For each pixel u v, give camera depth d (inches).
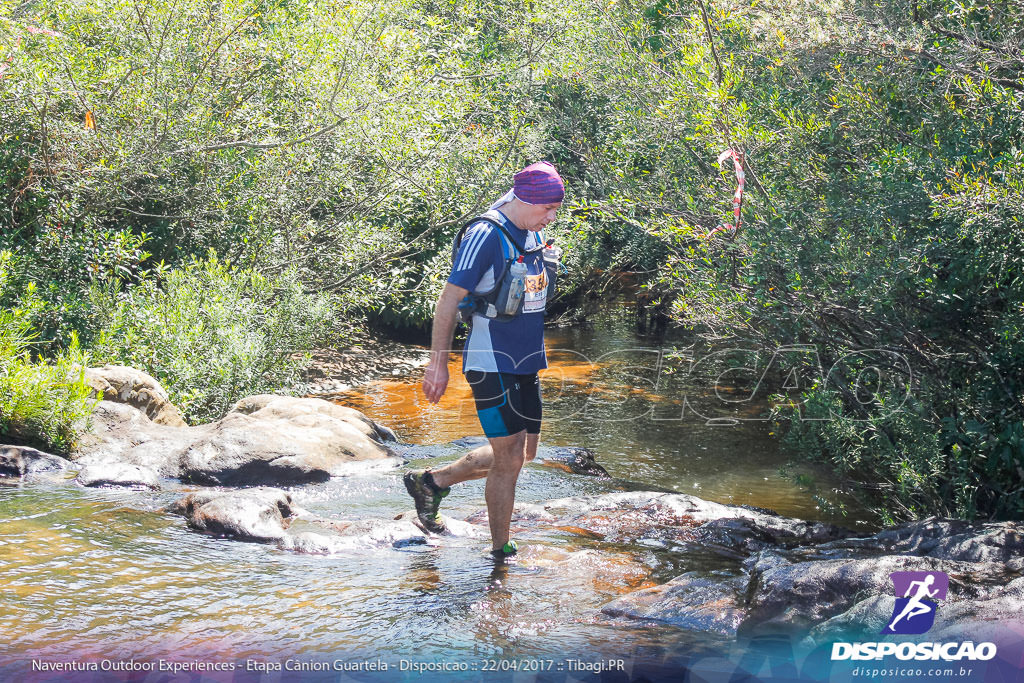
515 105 490.3
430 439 296.4
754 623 116.0
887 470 238.4
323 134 395.2
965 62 218.5
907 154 219.3
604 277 550.0
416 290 460.4
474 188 457.4
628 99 364.2
